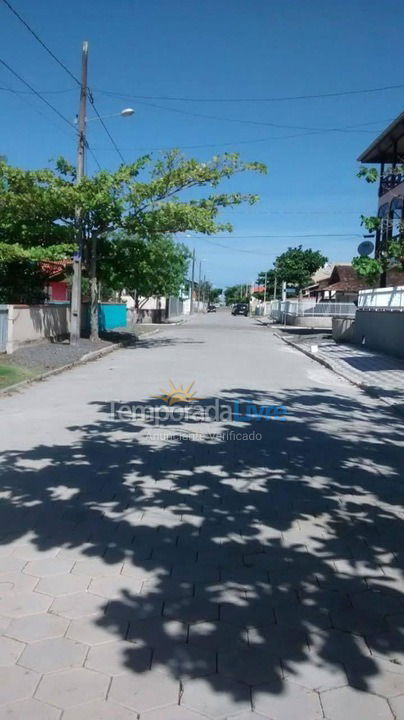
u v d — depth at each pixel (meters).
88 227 20.27
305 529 4.64
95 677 2.80
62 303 23.05
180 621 3.29
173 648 3.04
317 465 6.43
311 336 30.23
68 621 3.27
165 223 19.80
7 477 5.79
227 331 36.31
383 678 2.84
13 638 3.10
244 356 19.47
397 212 21.22
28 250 17.38
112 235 23.75
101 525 4.64
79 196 17.61
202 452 6.85
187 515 4.88
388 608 3.49
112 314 31.28
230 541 4.39
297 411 9.76
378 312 20.73
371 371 15.22
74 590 3.61
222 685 2.76
